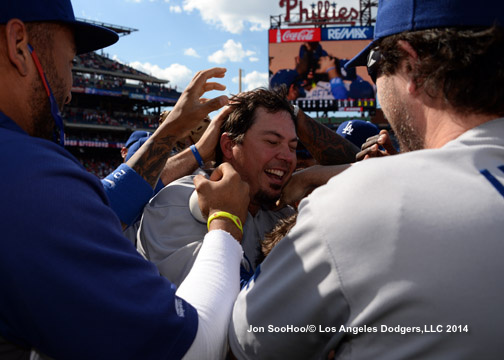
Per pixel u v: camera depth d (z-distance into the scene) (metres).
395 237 0.64
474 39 0.73
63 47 0.94
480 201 0.64
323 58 27.11
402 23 0.81
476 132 0.73
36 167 0.70
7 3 0.81
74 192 0.72
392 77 0.86
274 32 27.30
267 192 1.50
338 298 0.69
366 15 28.53
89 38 1.08
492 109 0.74
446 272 0.61
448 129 0.78
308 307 0.72
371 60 0.96
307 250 0.73
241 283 1.27
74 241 0.68
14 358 0.72
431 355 0.62
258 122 1.45
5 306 0.67
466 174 0.68
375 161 0.75
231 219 1.14
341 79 27.00
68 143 30.58
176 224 1.39
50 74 0.90
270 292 0.78
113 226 0.78
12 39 0.82
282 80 27.11
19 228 0.64
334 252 0.68
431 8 0.77
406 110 0.84
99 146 31.91
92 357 0.68
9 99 0.84
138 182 1.41
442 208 0.64
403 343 0.64
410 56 0.81
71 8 0.95
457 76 0.74
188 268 1.29
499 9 0.73
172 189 1.50
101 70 36.34
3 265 0.64
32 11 0.84
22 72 0.84
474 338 0.60
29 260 0.64
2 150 0.70
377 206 0.67
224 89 1.55
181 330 0.77
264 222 1.59
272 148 1.46
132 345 0.71
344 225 0.68
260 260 1.22
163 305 0.76
